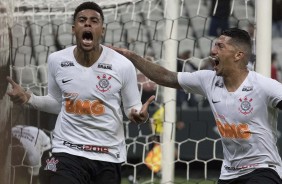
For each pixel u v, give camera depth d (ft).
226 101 44.32
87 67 45.55
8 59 44.91
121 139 46.60
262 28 54.54
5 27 43.98
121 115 46.34
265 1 54.34
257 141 43.93
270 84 43.42
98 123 45.42
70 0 60.49
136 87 46.44
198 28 97.45
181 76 47.32
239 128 44.04
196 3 98.63
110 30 86.63
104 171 45.70
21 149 49.37
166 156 65.26
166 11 67.15
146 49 79.00
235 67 44.14
